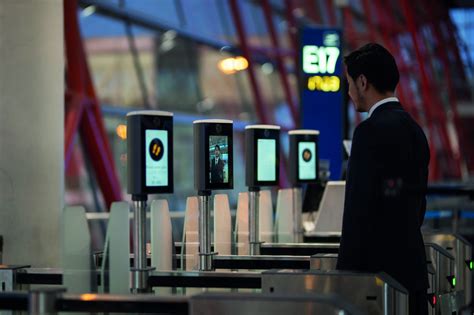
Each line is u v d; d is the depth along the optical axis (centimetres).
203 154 878
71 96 1698
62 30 1035
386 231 671
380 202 670
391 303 623
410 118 698
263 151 1029
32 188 998
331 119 1706
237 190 2617
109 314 555
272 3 2994
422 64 4888
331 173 1709
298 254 1014
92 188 1784
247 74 2703
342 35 1703
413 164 684
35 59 1003
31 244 995
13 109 997
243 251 1022
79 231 706
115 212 699
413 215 687
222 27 2617
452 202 1727
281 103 2922
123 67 2116
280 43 2995
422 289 689
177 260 917
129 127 736
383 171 669
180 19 2389
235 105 2636
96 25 2025
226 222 975
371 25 3938
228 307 537
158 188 745
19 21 999
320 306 526
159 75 2259
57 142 1020
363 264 671
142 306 550
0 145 995
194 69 2441
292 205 1173
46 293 548
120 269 703
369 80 695
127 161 739
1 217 992
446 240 1078
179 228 1812
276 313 531
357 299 630
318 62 1709
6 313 649
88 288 702
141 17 2186
